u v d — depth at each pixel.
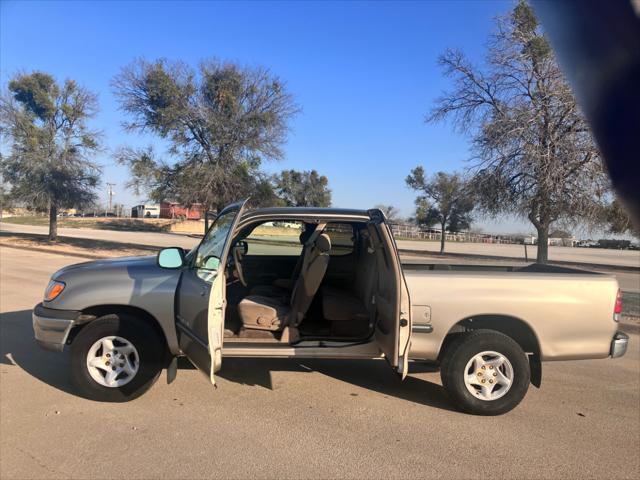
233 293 5.47
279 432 4.02
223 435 3.93
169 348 4.62
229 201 21.69
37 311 4.72
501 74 11.96
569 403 4.91
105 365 4.53
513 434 4.13
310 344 4.67
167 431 3.97
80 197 26.67
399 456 3.68
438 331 4.60
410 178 32.78
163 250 4.71
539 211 12.12
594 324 4.62
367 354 4.69
